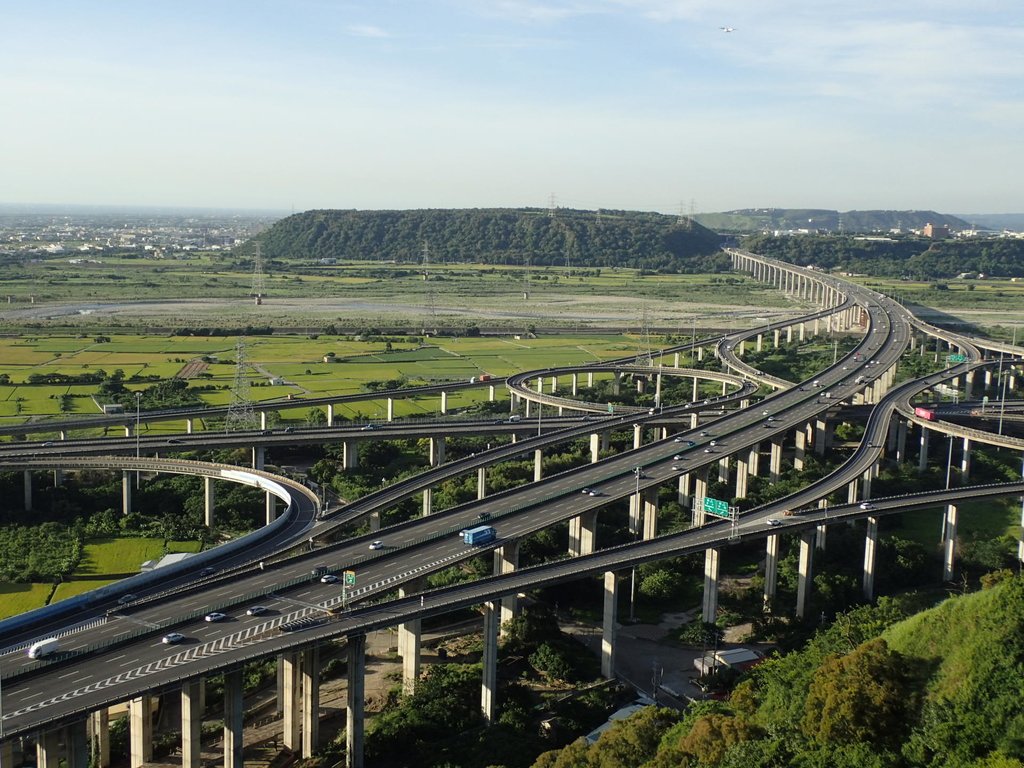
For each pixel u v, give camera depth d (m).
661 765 159.00
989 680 154.50
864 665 158.88
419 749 198.88
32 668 175.12
